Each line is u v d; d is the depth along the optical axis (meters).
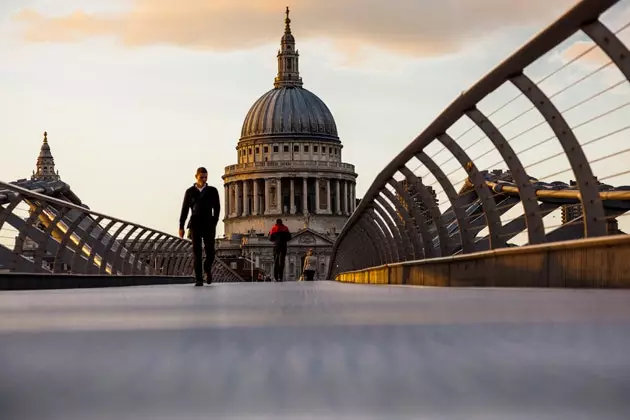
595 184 10.89
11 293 14.23
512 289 11.51
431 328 4.55
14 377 2.98
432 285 20.58
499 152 13.44
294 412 2.32
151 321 5.68
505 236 15.69
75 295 12.56
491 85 12.79
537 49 11.09
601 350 3.39
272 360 3.31
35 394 2.61
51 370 3.15
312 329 4.66
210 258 23.47
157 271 40.44
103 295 12.53
